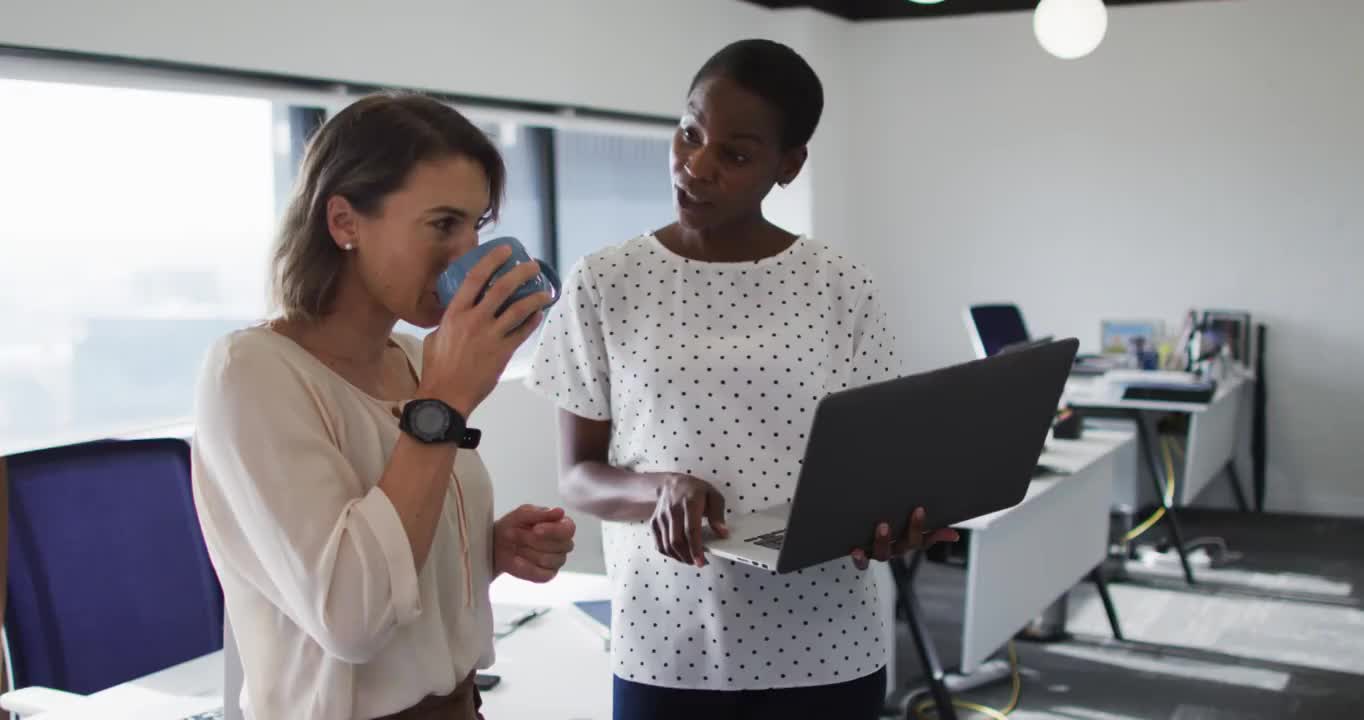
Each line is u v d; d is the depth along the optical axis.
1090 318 6.40
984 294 6.64
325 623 0.93
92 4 2.83
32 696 1.70
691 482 1.34
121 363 3.21
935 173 6.68
